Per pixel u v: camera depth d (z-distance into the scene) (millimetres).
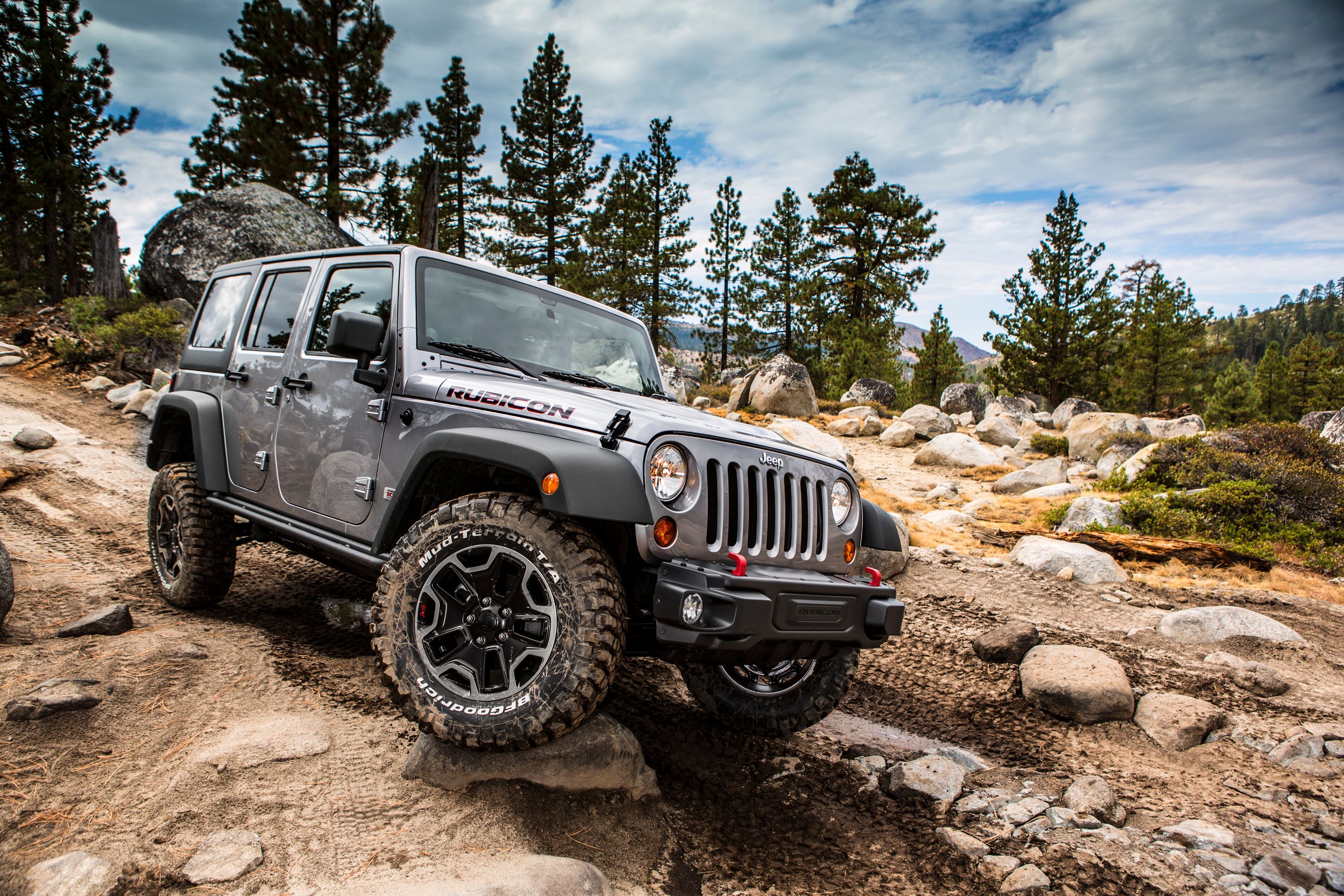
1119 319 37094
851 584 2959
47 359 14750
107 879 2186
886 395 29203
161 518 4844
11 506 7250
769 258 42719
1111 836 3074
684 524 2697
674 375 23016
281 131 24797
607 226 34312
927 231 40625
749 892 2578
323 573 5918
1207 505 10664
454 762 2730
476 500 2746
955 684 4926
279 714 3240
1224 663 5438
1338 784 3711
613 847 2668
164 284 18141
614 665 2551
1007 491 13625
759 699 3707
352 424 3469
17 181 27734
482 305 3725
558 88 33438
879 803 3295
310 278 4148
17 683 3215
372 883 2244
